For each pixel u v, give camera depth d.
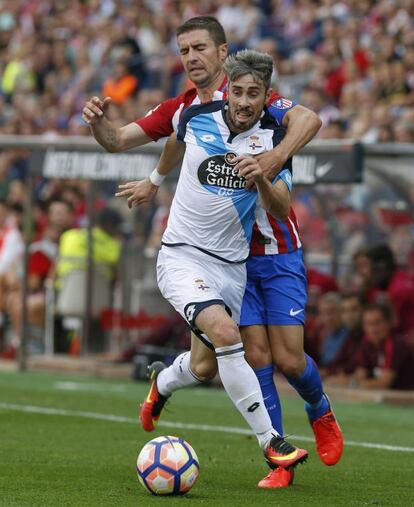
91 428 30.11
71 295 48.50
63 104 72.38
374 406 37.88
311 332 42.41
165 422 31.95
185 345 43.97
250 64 20.22
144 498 19.34
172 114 22.20
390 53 54.81
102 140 22.14
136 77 67.44
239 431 30.05
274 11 68.75
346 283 44.25
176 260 21.47
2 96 81.25
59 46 79.06
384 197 43.53
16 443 26.86
